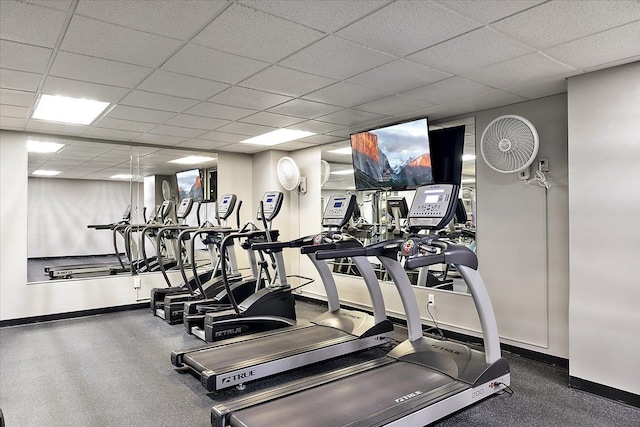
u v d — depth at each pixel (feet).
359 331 13.32
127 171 21.13
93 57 9.38
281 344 12.37
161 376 11.69
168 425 9.04
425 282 15.94
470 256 9.83
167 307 17.25
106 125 16.22
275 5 7.14
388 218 17.24
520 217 13.26
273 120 15.78
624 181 9.84
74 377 11.61
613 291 9.99
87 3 6.97
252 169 24.16
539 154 12.81
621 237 9.88
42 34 8.15
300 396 8.59
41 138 17.66
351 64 10.02
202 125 16.47
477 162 14.53
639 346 9.61
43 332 16.03
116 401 10.15
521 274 13.23
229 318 14.37
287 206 23.15
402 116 15.33
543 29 8.06
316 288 21.50
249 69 10.32
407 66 10.17
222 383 10.16
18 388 10.89
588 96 10.49
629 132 9.78
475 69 10.34
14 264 17.13
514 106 13.53
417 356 10.62
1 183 16.93
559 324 12.35
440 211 9.84
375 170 16.96
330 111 14.53
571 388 10.71
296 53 9.34
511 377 11.50
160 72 10.44
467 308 14.61
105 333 15.92
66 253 19.54
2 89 11.51
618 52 9.14
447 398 8.58
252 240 15.89
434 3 7.07
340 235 13.85
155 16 7.49
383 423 7.56
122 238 21.38
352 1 7.01
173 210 21.79
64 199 19.62
